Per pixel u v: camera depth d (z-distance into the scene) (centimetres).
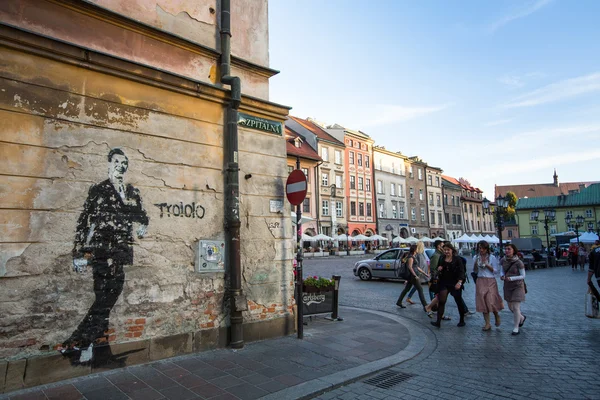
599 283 788
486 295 796
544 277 2069
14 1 475
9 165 449
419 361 591
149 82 577
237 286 630
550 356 609
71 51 498
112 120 538
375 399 447
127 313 527
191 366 528
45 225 468
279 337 702
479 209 8375
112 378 476
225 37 681
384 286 1570
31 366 444
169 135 597
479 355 620
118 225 529
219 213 647
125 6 579
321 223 4581
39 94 477
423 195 6625
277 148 750
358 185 5291
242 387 459
